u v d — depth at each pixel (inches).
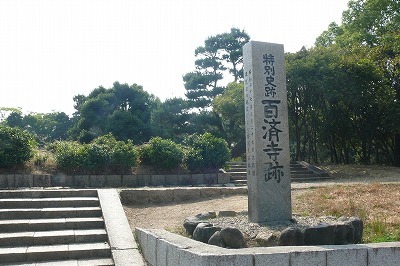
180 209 410.3
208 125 1312.7
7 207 345.4
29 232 299.0
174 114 1348.4
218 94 1366.9
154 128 1333.7
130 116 1314.0
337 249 191.8
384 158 1037.2
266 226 269.7
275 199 296.7
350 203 355.9
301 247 194.7
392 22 898.7
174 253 200.5
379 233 277.4
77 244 286.4
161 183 587.8
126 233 293.6
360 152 1042.7
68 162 553.6
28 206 349.7
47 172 546.9
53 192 377.4
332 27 1066.1
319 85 796.0
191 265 180.5
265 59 309.9
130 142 618.8
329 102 888.3
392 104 853.8
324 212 343.3
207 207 409.1
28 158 538.9
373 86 840.3
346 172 764.6
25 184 514.9
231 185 601.3
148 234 251.4
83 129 1384.1
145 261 254.7
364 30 948.6
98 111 1409.9
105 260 265.6
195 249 189.0
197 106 1348.4
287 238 225.5
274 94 308.7
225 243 225.8
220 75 1395.2
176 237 230.7
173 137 1349.7
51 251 268.2
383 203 358.3
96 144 591.8
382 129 913.5
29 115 1729.8
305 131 961.5
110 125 1298.0
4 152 521.7
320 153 1156.5
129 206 430.9
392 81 916.0
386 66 902.4
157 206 435.2
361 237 257.6
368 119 894.4
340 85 802.2
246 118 314.5
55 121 1800.0
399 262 202.2
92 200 364.8
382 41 858.1
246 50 317.1
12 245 281.3
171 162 604.7
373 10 922.7
